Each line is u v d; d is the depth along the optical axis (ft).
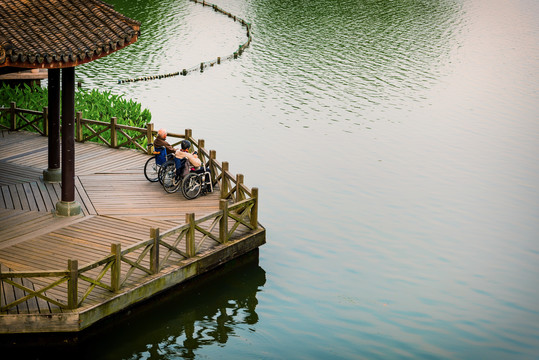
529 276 64.75
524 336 53.78
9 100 94.79
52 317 43.39
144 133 75.66
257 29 198.59
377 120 121.60
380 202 83.51
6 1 52.75
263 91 139.13
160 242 49.88
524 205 84.07
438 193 87.51
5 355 44.27
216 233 58.03
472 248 70.79
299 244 69.56
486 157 103.35
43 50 48.39
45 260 49.90
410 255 68.39
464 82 151.02
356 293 59.41
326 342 51.08
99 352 47.55
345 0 248.32
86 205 60.64
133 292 47.78
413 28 205.57
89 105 93.50
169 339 49.98
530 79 154.81
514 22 223.10
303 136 110.93
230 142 106.83
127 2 229.86
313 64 162.09
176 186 65.82
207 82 145.59
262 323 53.16
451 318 55.98
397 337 52.44
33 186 64.08
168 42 180.86
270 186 87.81
